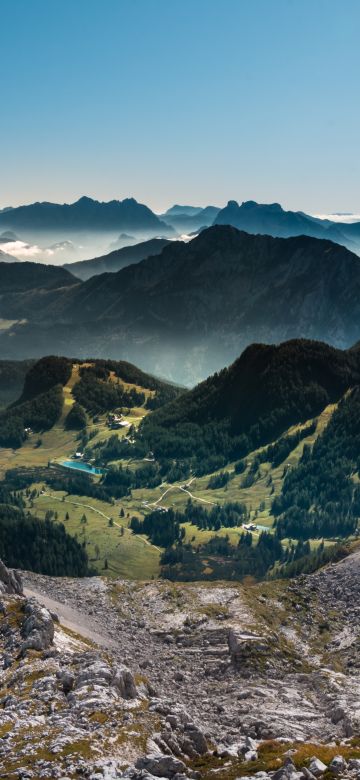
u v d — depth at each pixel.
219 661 111.50
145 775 51.88
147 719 64.62
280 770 54.97
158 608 133.25
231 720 84.44
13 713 64.56
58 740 57.44
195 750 64.94
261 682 104.25
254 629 120.88
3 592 110.88
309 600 140.38
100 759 54.91
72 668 76.75
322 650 122.12
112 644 110.44
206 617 126.69
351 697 95.62
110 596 137.88
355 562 152.62
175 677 102.44
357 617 133.38
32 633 87.62
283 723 83.50
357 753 63.69
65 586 143.50
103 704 65.44
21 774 51.66
